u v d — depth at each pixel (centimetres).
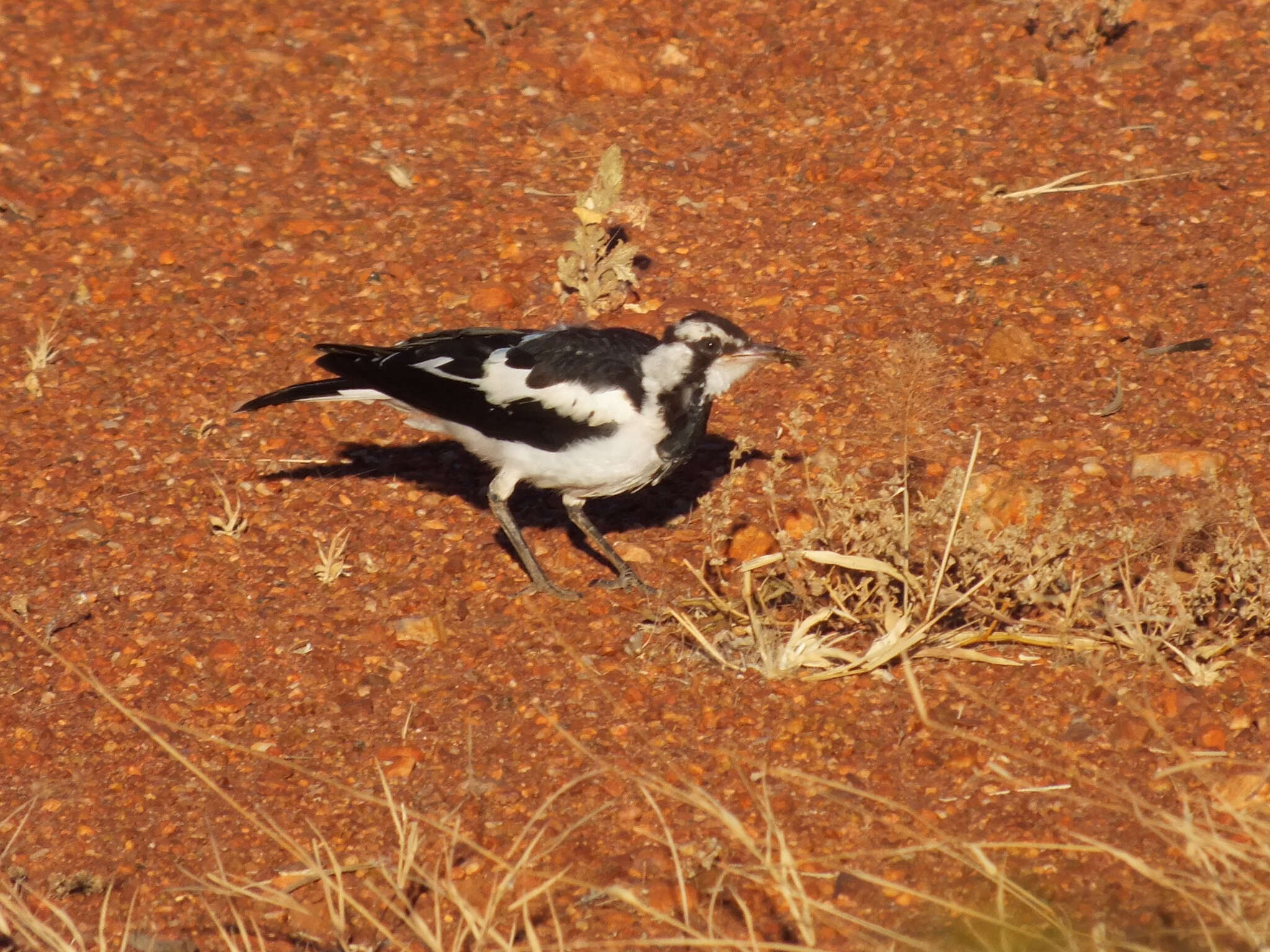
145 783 995
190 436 1337
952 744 982
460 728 1030
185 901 905
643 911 863
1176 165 1630
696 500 1255
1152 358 1359
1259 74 1761
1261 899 833
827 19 1922
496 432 1132
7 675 1085
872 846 912
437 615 1132
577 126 1770
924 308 1446
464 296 1490
